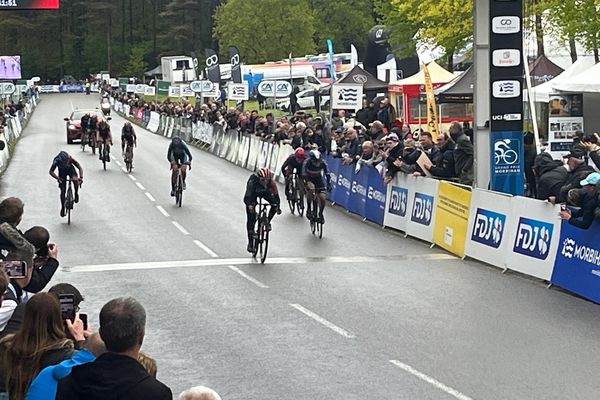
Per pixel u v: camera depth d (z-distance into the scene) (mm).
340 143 27469
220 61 125875
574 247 14258
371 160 23594
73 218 24297
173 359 10758
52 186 31625
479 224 17484
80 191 30203
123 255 18656
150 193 29656
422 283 15359
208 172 36688
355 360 10547
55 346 5672
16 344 5676
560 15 31469
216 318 12930
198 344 11469
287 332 12008
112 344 4895
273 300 14109
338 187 26812
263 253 17844
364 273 16375
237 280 15844
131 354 4934
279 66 78938
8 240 8141
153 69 152875
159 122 65688
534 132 26656
